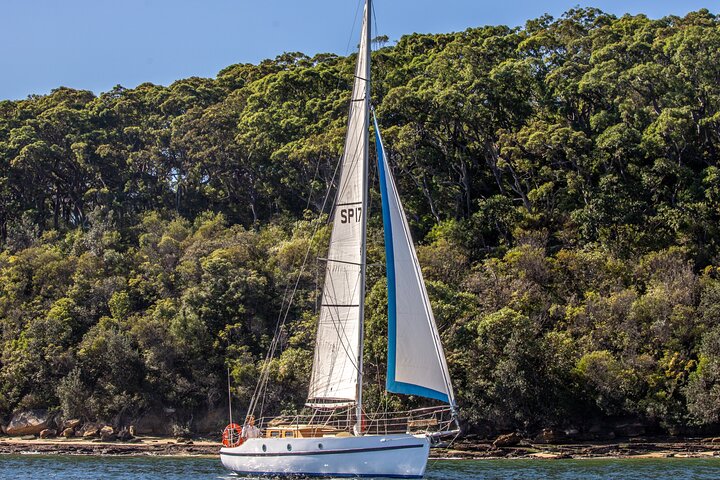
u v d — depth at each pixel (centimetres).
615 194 14112
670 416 11019
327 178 16225
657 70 15262
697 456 9900
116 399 12438
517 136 15112
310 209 16825
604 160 14650
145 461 9775
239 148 17688
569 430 11188
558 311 12594
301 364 12344
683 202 14050
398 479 7062
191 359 13012
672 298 12150
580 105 16600
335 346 7388
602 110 15812
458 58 17775
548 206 15138
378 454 7100
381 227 14738
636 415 11269
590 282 13188
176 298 14350
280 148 16838
